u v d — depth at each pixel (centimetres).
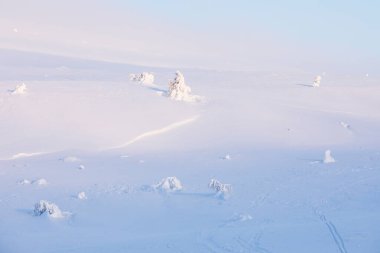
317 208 1850
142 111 3997
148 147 3338
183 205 1920
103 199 2008
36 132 3278
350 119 4666
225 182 2356
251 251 1324
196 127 3869
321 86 6744
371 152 3384
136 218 1738
